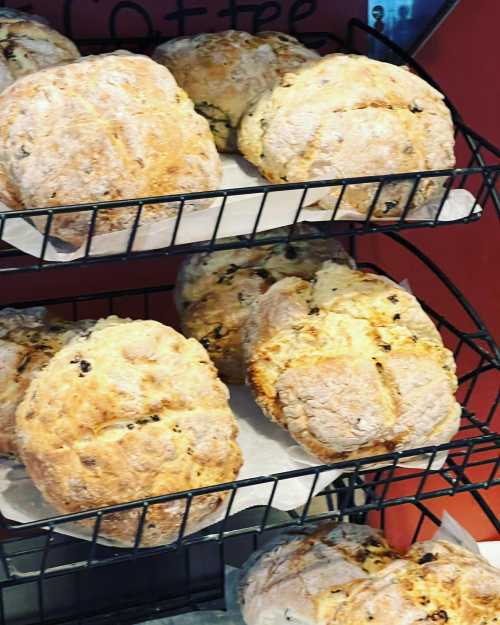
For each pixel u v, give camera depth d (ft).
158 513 2.38
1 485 2.60
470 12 3.56
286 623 2.77
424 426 2.62
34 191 2.29
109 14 3.03
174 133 2.41
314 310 2.75
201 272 3.03
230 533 2.58
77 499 2.34
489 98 3.74
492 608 2.69
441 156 2.66
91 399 2.36
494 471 2.81
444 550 2.90
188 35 3.15
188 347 2.56
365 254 3.82
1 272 2.34
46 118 2.31
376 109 2.57
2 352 2.68
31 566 3.27
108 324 2.60
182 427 2.42
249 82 2.85
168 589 3.42
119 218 2.33
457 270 3.98
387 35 3.37
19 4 2.92
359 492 3.86
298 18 3.25
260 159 2.69
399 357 2.62
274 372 2.69
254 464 2.70
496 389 4.09
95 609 3.35
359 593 2.72
